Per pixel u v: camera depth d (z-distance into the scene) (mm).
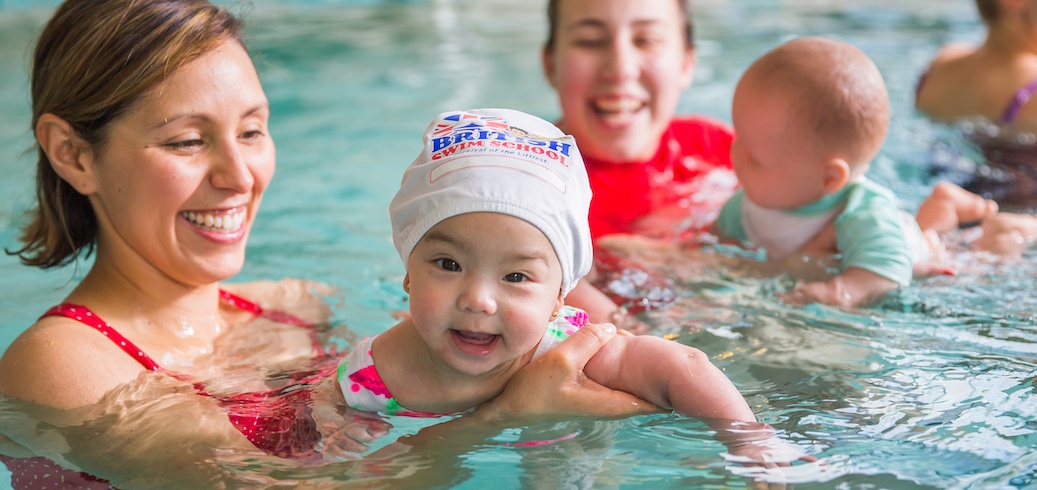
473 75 6934
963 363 2500
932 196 3678
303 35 8359
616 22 3824
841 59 3328
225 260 2670
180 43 2447
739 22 8875
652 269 3289
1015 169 4484
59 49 2471
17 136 5344
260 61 3244
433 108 6016
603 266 3293
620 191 3941
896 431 2133
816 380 2426
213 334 2822
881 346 2643
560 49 3953
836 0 10039
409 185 2193
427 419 2271
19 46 7082
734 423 2156
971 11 9062
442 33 8531
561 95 3975
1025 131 4992
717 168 4301
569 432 2162
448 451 2105
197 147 2529
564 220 2123
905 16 8938
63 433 2215
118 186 2506
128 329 2590
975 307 2926
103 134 2463
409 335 2330
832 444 2078
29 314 3172
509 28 8758
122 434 2199
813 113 3242
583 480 1966
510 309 2061
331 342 2875
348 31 8547
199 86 2467
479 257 2051
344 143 5355
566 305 2711
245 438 2211
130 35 2418
